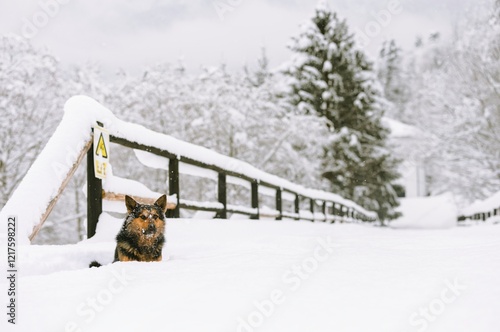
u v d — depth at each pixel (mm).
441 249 3984
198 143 20297
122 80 20562
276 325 1876
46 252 3754
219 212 8141
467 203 29516
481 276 2561
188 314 2041
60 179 4574
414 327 1785
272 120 22141
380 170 34188
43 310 2113
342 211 20594
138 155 6230
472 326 1745
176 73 20719
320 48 33062
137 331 1842
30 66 16078
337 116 32344
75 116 4941
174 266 3213
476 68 24547
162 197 4719
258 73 47156
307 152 24828
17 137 16188
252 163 21250
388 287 2434
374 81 34188
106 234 4977
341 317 1948
